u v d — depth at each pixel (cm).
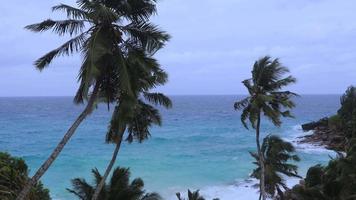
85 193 2347
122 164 6581
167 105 2473
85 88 1777
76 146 8475
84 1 1856
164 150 8038
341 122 9238
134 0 1942
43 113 18350
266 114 3281
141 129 2530
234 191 4844
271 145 3675
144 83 2231
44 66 1962
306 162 6612
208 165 6500
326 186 2692
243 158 7138
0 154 2864
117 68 1933
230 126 12738
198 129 11906
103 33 1894
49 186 5106
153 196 2378
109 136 2552
